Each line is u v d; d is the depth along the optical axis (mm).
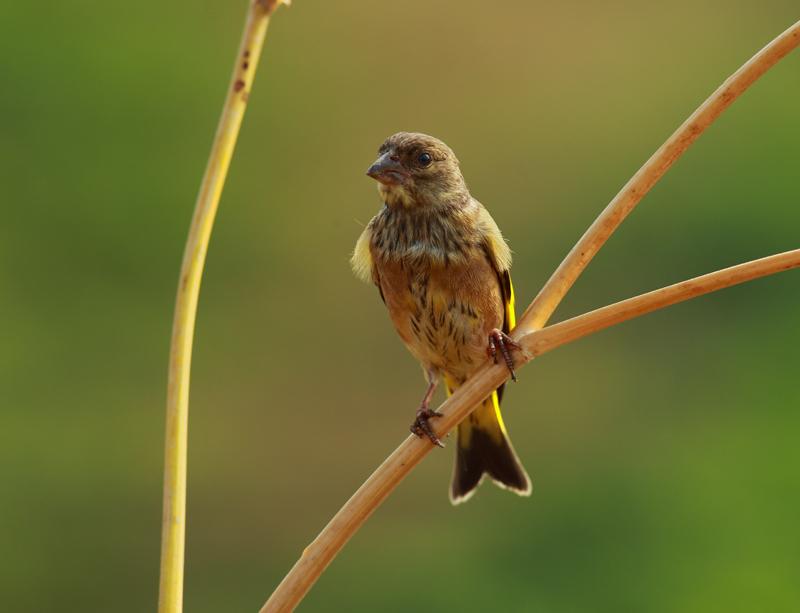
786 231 6582
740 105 7125
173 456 4387
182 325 4391
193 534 5895
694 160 7012
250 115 8078
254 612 5406
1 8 7246
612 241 6902
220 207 7574
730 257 6645
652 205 6918
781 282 6332
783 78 7215
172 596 4387
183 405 4387
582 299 6809
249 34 4391
